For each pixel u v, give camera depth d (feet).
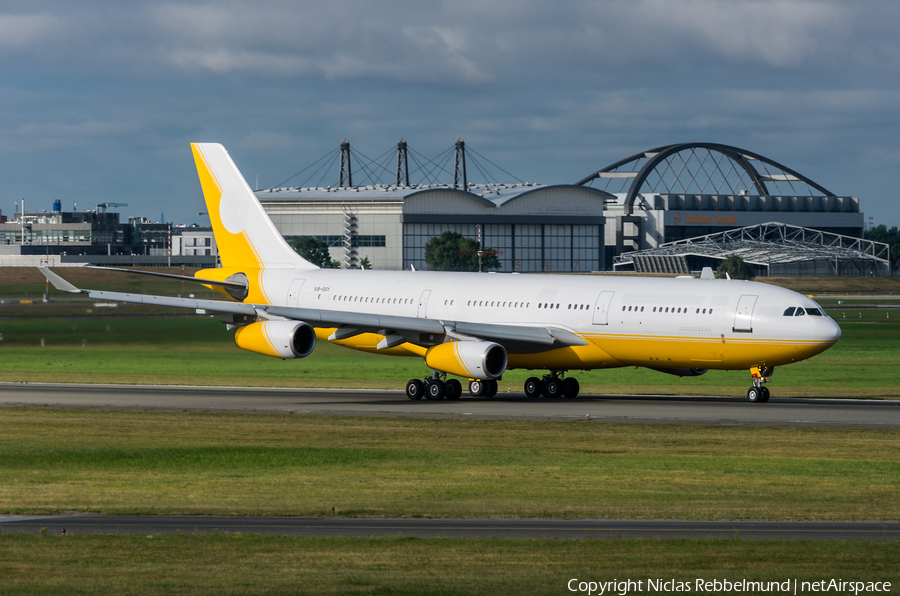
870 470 351.05
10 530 254.27
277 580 205.87
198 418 495.82
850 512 280.92
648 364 581.53
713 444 411.13
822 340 527.81
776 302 540.52
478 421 484.33
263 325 585.22
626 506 287.89
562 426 466.29
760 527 261.03
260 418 496.23
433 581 205.77
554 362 598.75
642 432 445.78
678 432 445.37
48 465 362.12
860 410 529.45
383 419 493.36
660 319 563.07
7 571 212.02
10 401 570.46
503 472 346.13
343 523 264.72
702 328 552.00
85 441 420.77
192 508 284.20
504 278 635.66
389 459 375.04
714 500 297.33
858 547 237.25
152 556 225.56
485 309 621.31
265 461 370.53
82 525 261.44
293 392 634.84
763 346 539.29
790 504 291.58
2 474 343.05
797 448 400.67
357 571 213.25
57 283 595.06
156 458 376.68
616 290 586.04
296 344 583.99
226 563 219.20
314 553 228.63
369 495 304.50
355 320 572.51
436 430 453.58
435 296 641.40
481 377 560.20
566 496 302.86
